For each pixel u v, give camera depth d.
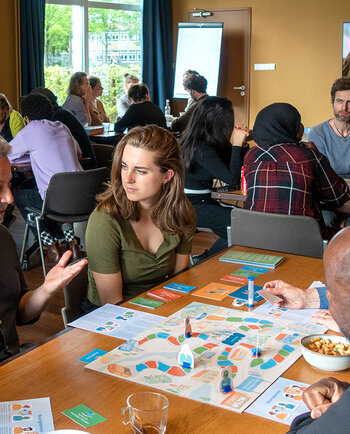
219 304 1.78
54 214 4.06
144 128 1.96
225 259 2.22
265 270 2.11
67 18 8.96
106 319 1.65
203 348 1.46
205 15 9.75
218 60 9.55
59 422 1.15
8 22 7.80
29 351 1.45
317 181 2.92
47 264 4.45
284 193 2.86
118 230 2.01
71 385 1.29
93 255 2.01
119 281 2.04
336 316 0.94
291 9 9.19
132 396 1.14
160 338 1.52
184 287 1.92
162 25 9.87
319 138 4.06
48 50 8.78
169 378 1.32
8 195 1.73
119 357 1.41
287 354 1.44
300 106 9.41
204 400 1.22
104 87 9.70
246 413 1.18
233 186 3.75
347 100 3.91
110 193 2.04
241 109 9.84
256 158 2.94
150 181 1.94
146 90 6.75
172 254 2.16
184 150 3.89
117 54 9.73
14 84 8.01
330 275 0.94
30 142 4.26
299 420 1.12
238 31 9.62
